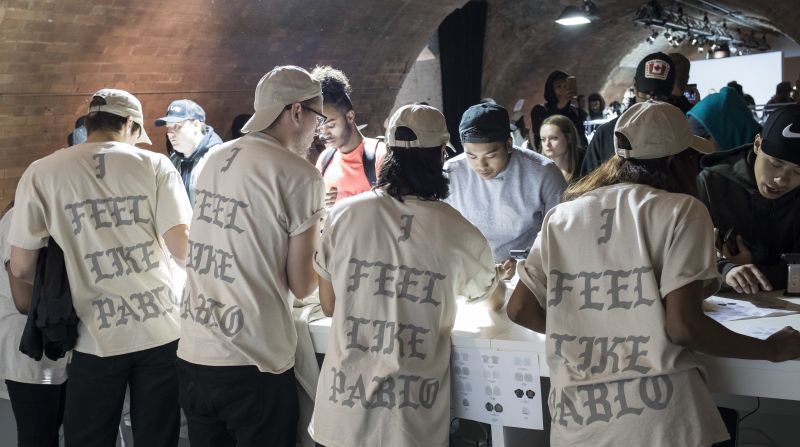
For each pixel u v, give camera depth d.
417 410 1.97
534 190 2.86
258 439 2.27
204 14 7.46
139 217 2.54
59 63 6.53
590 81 20.38
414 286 1.97
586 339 1.76
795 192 2.45
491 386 2.11
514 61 14.75
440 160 2.05
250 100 9.00
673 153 1.77
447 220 2.00
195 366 2.25
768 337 1.84
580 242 1.78
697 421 1.69
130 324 2.52
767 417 2.69
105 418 2.56
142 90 7.55
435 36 12.96
